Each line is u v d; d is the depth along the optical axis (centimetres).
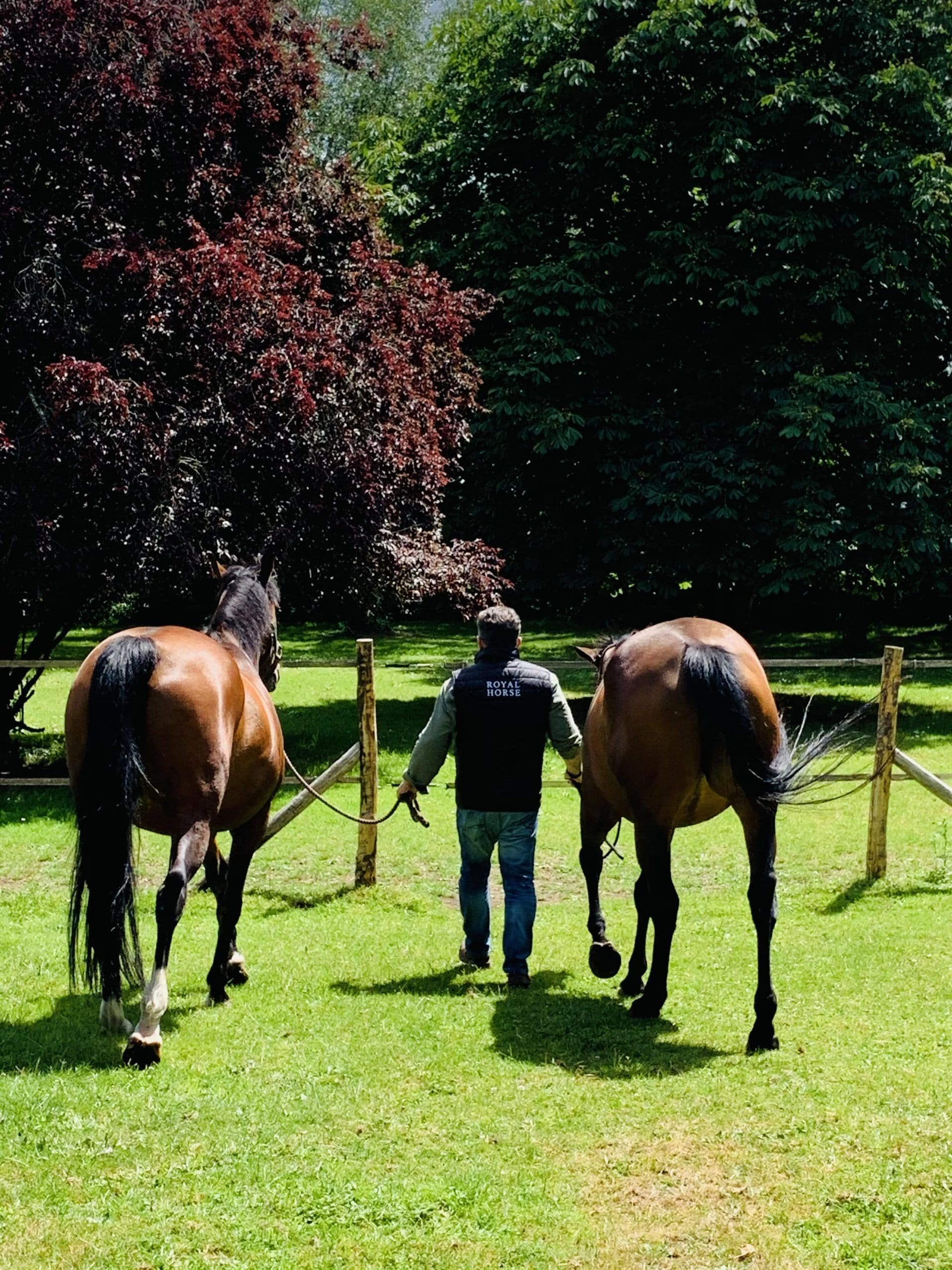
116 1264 355
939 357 1845
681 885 923
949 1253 361
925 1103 471
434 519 1445
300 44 1431
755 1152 431
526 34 1848
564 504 1827
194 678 523
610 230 1836
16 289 1107
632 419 1666
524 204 1831
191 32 1239
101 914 498
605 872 977
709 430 1677
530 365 1658
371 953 725
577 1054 539
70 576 1127
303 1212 386
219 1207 387
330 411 1190
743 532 1664
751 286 1627
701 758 546
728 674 538
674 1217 386
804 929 777
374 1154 428
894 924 780
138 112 1178
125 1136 437
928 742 1549
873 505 1675
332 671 2367
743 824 550
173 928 510
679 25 1627
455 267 1903
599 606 1902
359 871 898
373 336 1266
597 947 645
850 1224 380
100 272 1139
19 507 1059
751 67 1697
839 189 1617
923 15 1773
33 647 1316
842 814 1165
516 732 643
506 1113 467
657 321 1769
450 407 1475
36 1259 357
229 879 624
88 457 1051
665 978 586
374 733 898
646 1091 489
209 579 1162
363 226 1411
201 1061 520
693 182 1750
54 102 1145
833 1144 435
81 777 507
